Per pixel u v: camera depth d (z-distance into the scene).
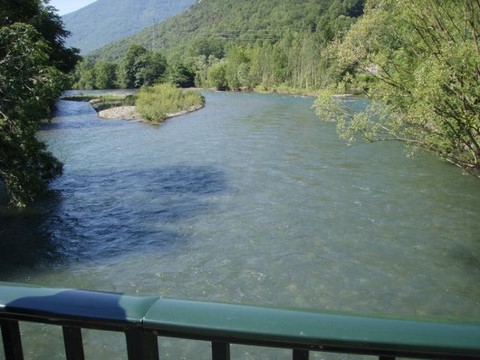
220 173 18.45
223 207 14.16
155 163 20.53
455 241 11.48
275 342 1.06
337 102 12.85
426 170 18.78
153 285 9.27
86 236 11.94
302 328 1.05
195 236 11.82
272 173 18.39
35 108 13.44
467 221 12.88
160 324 1.10
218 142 25.80
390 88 11.84
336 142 25.38
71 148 24.53
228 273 9.72
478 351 0.99
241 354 6.84
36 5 25.91
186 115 40.94
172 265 10.14
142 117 37.28
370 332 1.02
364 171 18.61
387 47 12.09
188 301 1.17
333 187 16.28
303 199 14.89
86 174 18.62
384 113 12.31
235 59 104.44
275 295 8.80
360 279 9.44
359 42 12.10
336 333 1.03
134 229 12.41
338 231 12.08
